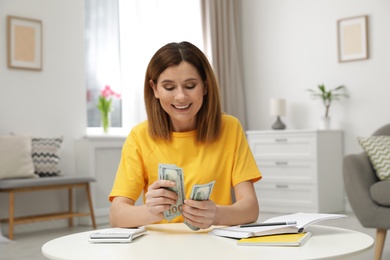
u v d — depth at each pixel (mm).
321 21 5508
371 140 3365
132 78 5082
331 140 5168
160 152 1609
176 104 1456
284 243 1166
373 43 5152
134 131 1655
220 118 1598
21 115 4363
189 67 1448
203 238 1300
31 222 4137
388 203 2922
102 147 4656
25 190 3895
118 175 1635
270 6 5887
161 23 5270
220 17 5777
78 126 4730
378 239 2998
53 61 4586
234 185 1619
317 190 4980
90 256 1107
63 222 4570
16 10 4371
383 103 5094
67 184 4180
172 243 1238
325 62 5477
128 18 5090
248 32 6066
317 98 5531
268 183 5336
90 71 5121
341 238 1259
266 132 5332
